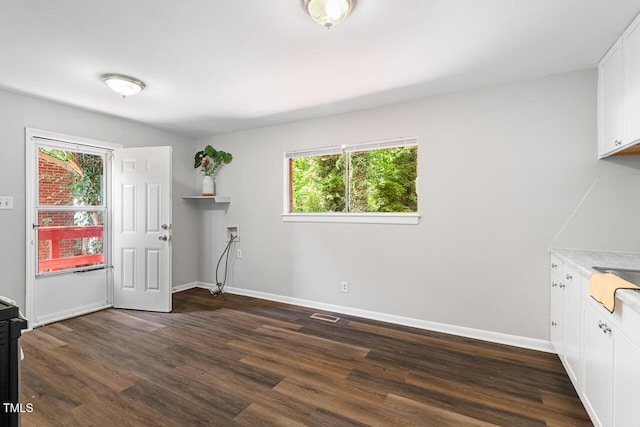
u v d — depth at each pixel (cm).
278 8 168
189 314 344
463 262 283
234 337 282
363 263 334
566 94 245
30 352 249
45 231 316
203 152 438
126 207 365
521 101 259
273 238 396
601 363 149
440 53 217
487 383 207
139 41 202
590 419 169
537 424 168
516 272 262
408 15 174
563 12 171
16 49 210
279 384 206
